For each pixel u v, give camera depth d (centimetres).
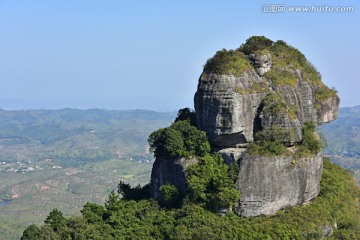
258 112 9581
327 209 9481
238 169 9181
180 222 8994
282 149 9206
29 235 9575
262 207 9050
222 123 9356
